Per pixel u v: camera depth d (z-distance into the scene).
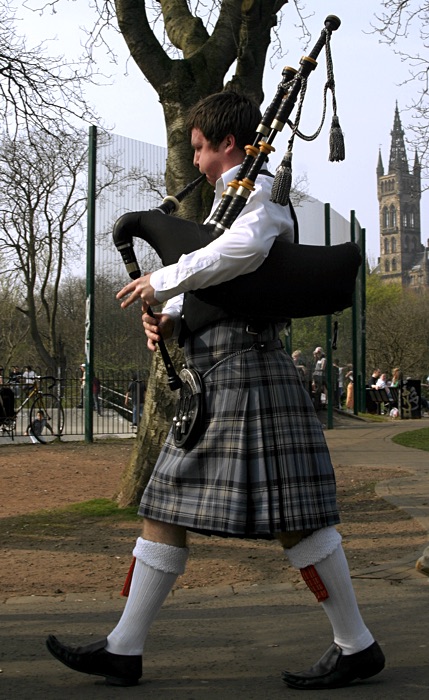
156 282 2.52
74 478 8.75
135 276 2.74
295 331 16.73
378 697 2.56
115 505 6.57
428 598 3.94
